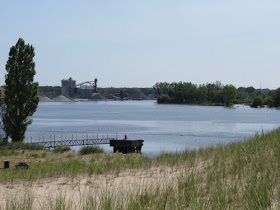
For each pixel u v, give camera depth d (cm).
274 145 1337
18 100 3684
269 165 953
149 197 745
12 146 3388
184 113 14650
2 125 3697
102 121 10138
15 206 756
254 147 1359
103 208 679
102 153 3081
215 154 1504
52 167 1930
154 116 12544
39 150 3322
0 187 1233
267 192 662
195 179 912
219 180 844
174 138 5734
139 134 6444
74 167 1795
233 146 1670
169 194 743
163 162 1641
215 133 6538
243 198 662
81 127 8094
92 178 1345
